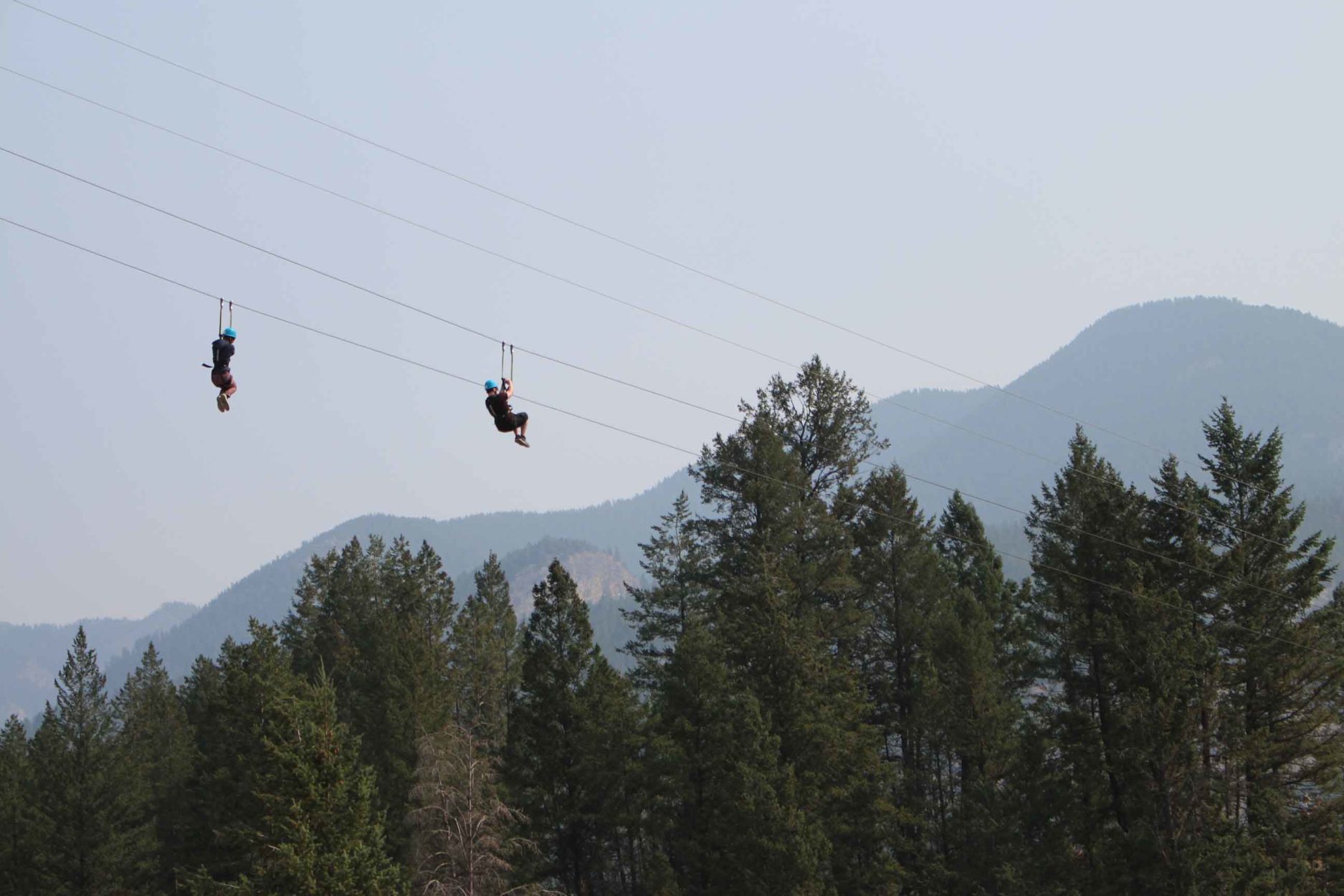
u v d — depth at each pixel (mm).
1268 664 56844
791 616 66188
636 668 75750
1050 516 65500
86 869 73000
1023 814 56625
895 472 75500
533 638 67250
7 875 72938
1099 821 54594
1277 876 49000
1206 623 59625
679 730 58906
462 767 52125
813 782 57125
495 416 32031
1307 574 60281
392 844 62594
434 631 93188
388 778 65688
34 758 80750
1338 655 57906
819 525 70312
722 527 72250
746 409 76375
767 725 55625
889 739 72000
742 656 62031
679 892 56219
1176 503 60375
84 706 76875
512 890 51219
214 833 64188
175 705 99938
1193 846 48188
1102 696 57656
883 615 73938
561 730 63844
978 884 55438
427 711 69125
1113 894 50375
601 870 64375
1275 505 61438
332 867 43844
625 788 62625
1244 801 62219
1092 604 58688
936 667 66312
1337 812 55875
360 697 77375
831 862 56156
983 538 80188
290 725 46750
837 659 65438
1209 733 53500
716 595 72375
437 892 48219
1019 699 69062
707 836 55906
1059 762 57469
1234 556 59156
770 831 52094
